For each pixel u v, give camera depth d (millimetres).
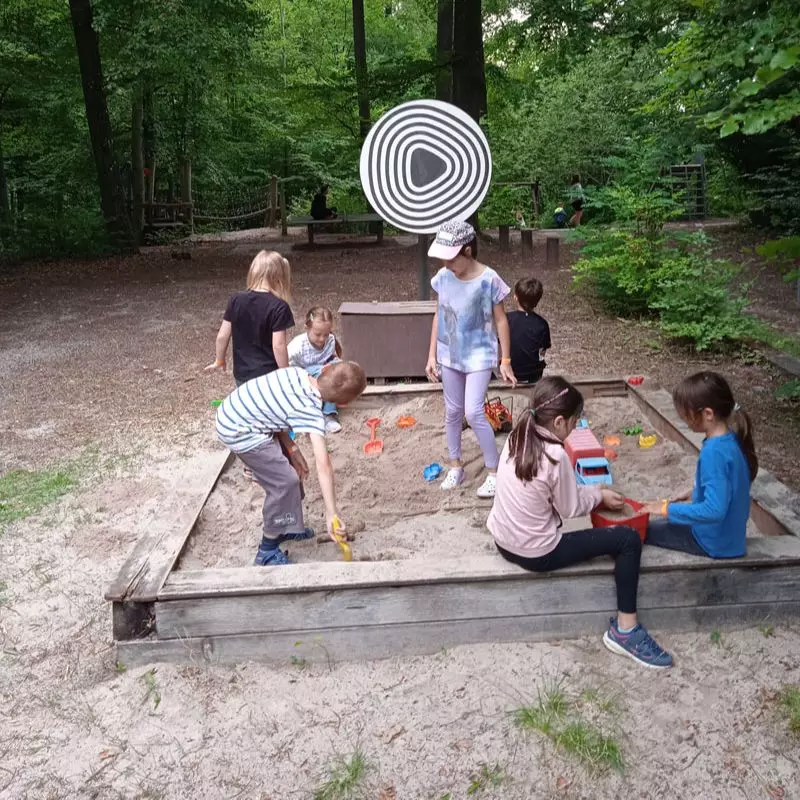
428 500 4520
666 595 3318
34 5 18859
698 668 3156
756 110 3906
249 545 4000
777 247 4703
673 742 2811
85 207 23391
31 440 6113
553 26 14969
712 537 3266
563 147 23750
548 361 7613
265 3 31859
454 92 15406
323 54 31766
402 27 33188
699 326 7758
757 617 3359
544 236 17344
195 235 20578
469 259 4305
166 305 11562
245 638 3285
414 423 5645
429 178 6348
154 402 6922
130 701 3137
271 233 20703
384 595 3256
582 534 3219
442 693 3092
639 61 17156
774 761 2713
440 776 2723
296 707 3062
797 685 3037
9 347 9289
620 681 3109
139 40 15922
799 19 3967
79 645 3531
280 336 4316
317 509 4449
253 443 3486
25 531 4594
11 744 2955
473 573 3254
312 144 27094
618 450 5047
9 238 16891
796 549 3361
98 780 2777
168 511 4168
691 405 3143
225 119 25828
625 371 7238
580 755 2752
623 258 9180
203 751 2881
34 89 19266
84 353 8836
